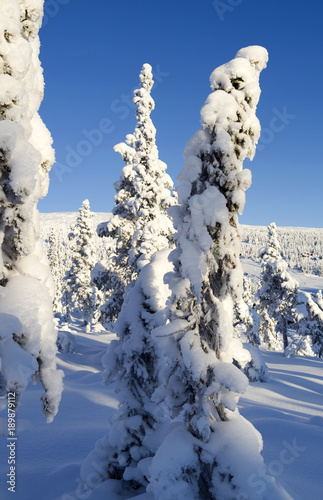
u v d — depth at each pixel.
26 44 3.55
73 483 6.41
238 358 5.43
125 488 6.18
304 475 6.71
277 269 36.69
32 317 3.64
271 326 45.72
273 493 4.61
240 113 5.22
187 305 5.33
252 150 5.43
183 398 5.36
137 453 6.28
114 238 21.48
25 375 3.46
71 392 14.04
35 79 4.18
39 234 4.19
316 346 38.22
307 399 15.45
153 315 6.72
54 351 3.98
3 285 3.85
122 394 6.77
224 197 5.07
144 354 6.91
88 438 9.03
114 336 33.62
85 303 41.56
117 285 20.66
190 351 5.06
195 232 5.03
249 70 5.27
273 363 26.77
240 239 5.30
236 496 4.49
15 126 3.30
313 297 42.19
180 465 4.64
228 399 5.06
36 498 5.86
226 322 5.17
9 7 3.43
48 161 4.11
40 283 3.90
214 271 5.27
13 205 3.44
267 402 14.27
